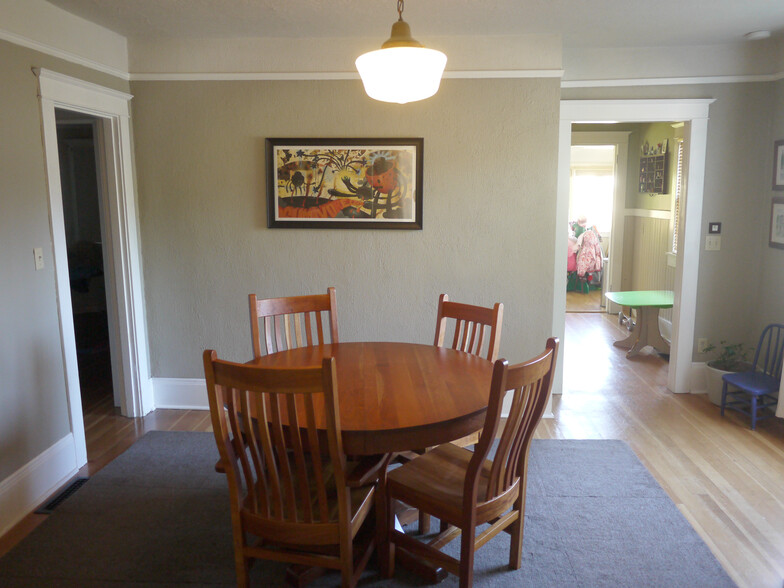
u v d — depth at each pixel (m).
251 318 2.86
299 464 1.83
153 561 2.40
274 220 3.88
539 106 3.71
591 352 5.61
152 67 3.78
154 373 4.12
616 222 7.11
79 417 3.24
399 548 2.37
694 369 4.38
